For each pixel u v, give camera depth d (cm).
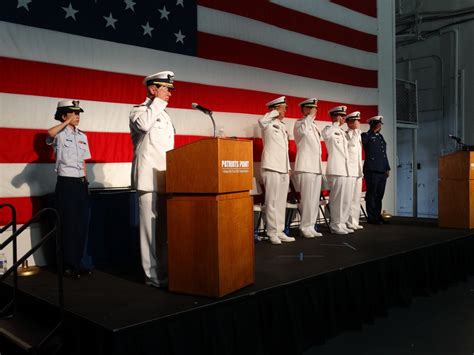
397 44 934
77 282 316
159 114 310
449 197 556
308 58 603
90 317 230
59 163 346
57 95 393
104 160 421
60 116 363
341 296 333
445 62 874
